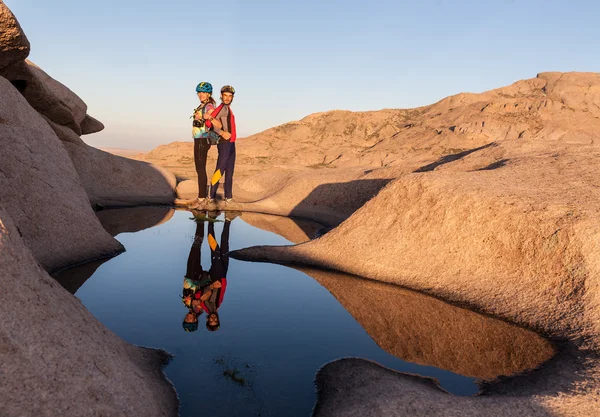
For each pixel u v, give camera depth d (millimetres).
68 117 12242
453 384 3684
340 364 3889
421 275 6355
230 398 3307
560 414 3070
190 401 3254
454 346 4445
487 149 11438
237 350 4062
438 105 51500
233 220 10961
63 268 6043
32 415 2344
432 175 7938
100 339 3320
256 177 17562
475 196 6844
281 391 3432
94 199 11914
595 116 44000
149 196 13453
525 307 5273
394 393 3342
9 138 6516
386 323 4930
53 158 7309
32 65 11211
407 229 7172
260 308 5137
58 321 2969
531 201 6465
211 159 28031
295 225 10992
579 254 5469
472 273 6113
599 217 5816
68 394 2572
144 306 4957
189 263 6711
